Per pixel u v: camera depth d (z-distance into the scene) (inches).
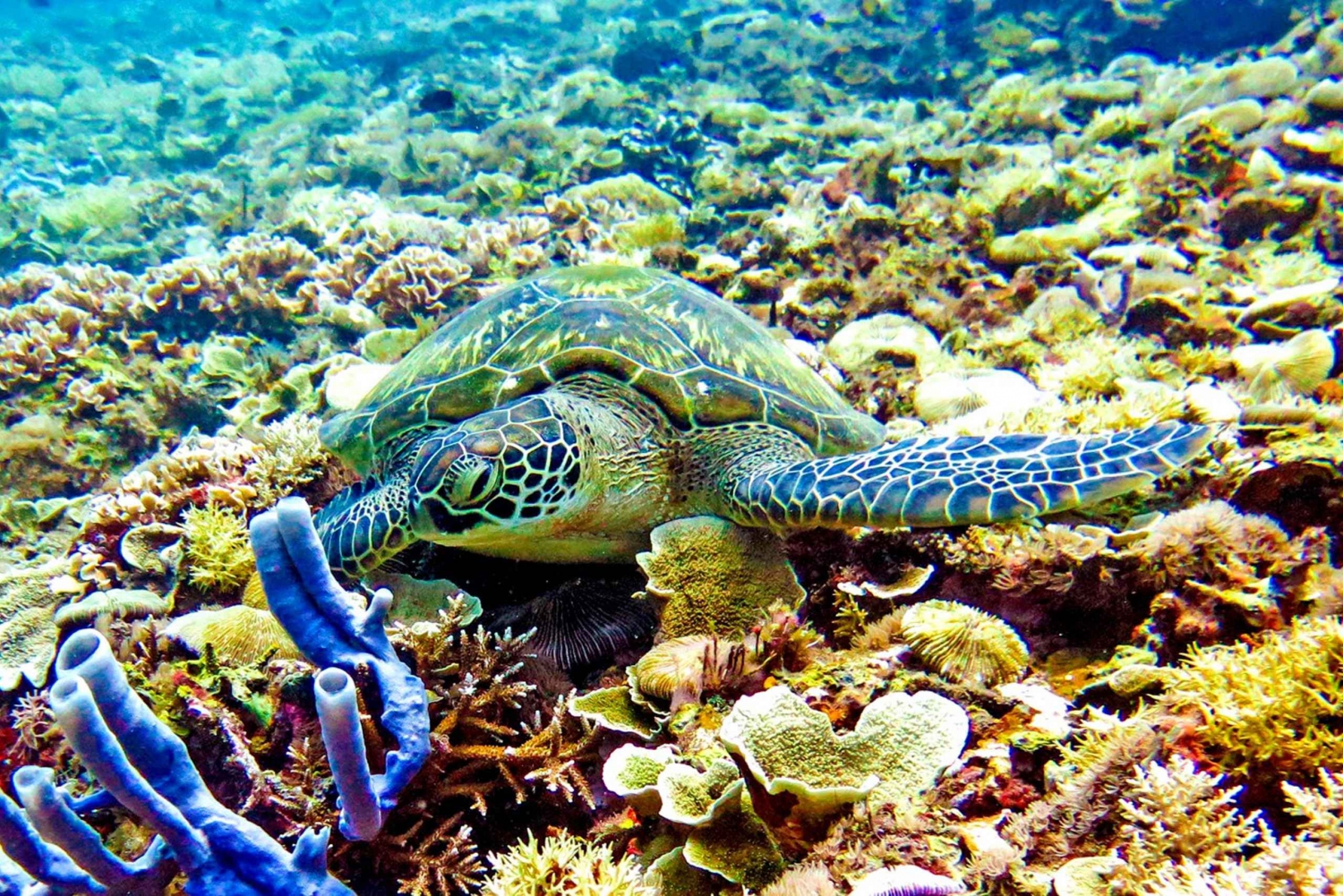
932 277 63.8
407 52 216.8
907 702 24.5
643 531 37.1
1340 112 78.7
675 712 27.3
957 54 159.5
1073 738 24.0
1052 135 104.5
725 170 102.1
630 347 37.0
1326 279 52.5
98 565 40.4
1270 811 22.1
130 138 182.2
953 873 21.1
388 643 26.0
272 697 29.9
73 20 344.8
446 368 39.6
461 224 98.5
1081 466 30.2
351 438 40.9
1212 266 60.2
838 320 60.7
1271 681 22.7
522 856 23.9
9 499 59.3
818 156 113.0
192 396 67.1
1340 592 27.5
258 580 35.8
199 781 21.3
